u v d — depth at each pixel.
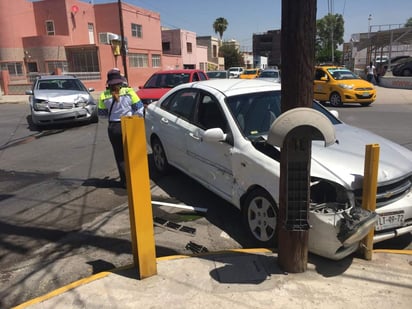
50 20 34.25
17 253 3.93
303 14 2.80
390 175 3.53
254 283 3.17
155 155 6.44
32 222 4.68
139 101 5.68
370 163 3.22
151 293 3.06
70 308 2.90
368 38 32.91
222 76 23.62
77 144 9.16
